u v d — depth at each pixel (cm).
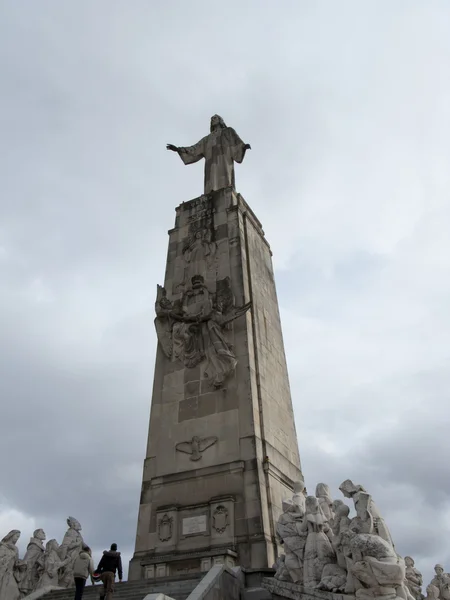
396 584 1008
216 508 1582
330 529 1210
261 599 1239
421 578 1633
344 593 1055
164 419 1881
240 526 1530
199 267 2242
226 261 2191
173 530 1602
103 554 1194
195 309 2086
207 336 1973
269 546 1476
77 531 1983
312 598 1088
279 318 2397
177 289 2217
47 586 1661
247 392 1797
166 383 1962
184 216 2491
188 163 2872
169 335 2067
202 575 1321
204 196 2503
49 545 1888
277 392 2041
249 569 1377
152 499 1714
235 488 1611
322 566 1138
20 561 1855
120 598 1239
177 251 2370
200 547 1538
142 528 1664
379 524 1096
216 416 1795
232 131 2836
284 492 1728
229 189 2458
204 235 2338
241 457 1667
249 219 2444
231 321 1995
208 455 1722
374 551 1021
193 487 1677
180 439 1806
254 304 2111
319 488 1378
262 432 1750
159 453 1809
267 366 2022
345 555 1073
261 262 2409
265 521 1530
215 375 1872
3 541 1861
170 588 1241
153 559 1547
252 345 1952
